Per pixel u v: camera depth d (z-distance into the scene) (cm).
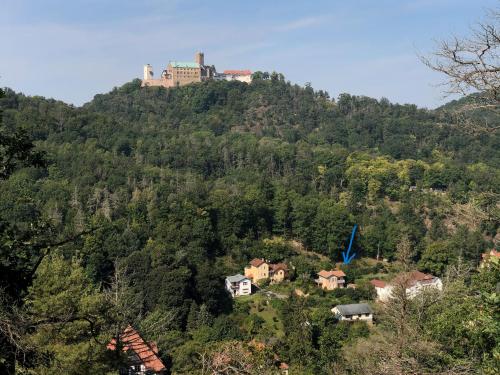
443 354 1292
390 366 1284
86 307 1373
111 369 1430
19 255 981
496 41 808
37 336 1196
